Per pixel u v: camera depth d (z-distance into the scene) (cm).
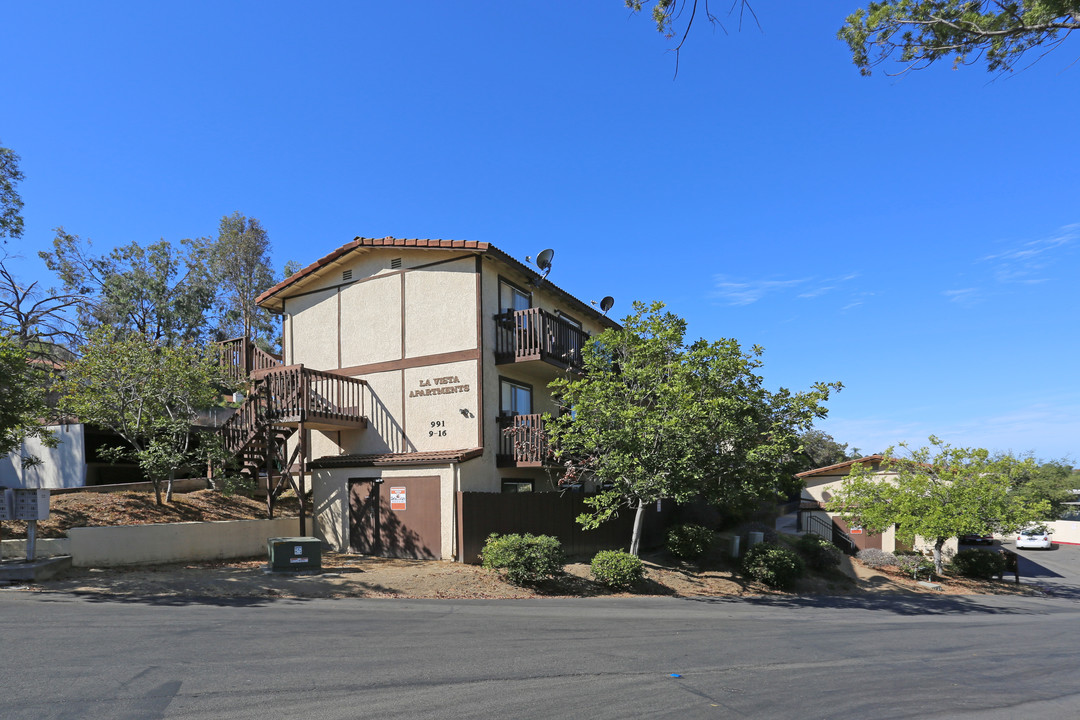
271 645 797
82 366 1627
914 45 991
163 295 3553
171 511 1595
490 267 1862
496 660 780
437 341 1844
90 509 1491
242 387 1834
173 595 1107
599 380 1623
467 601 1227
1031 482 4956
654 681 721
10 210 2681
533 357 1798
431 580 1354
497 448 1808
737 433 1498
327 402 1870
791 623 1203
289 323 2117
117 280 3422
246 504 1809
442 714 582
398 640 859
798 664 847
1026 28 880
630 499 1659
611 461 1518
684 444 1488
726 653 890
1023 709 691
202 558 1512
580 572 1591
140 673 661
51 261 3356
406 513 1702
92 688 609
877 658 919
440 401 1817
